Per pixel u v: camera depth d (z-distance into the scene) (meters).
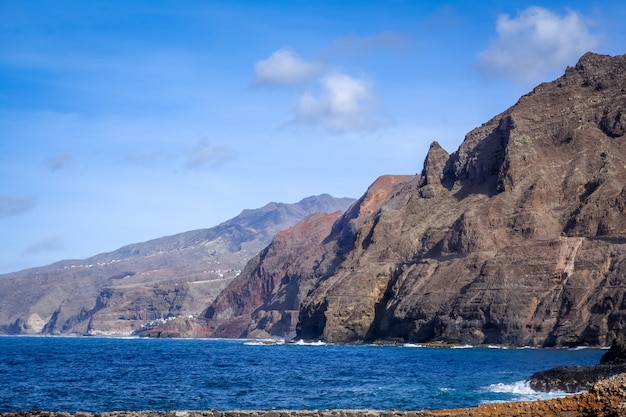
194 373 131.62
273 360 168.25
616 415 55.34
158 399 90.88
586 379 84.38
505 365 137.62
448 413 64.69
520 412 61.69
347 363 153.25
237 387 104.44
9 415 67.69
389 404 81.88
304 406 82.25
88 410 81.50
